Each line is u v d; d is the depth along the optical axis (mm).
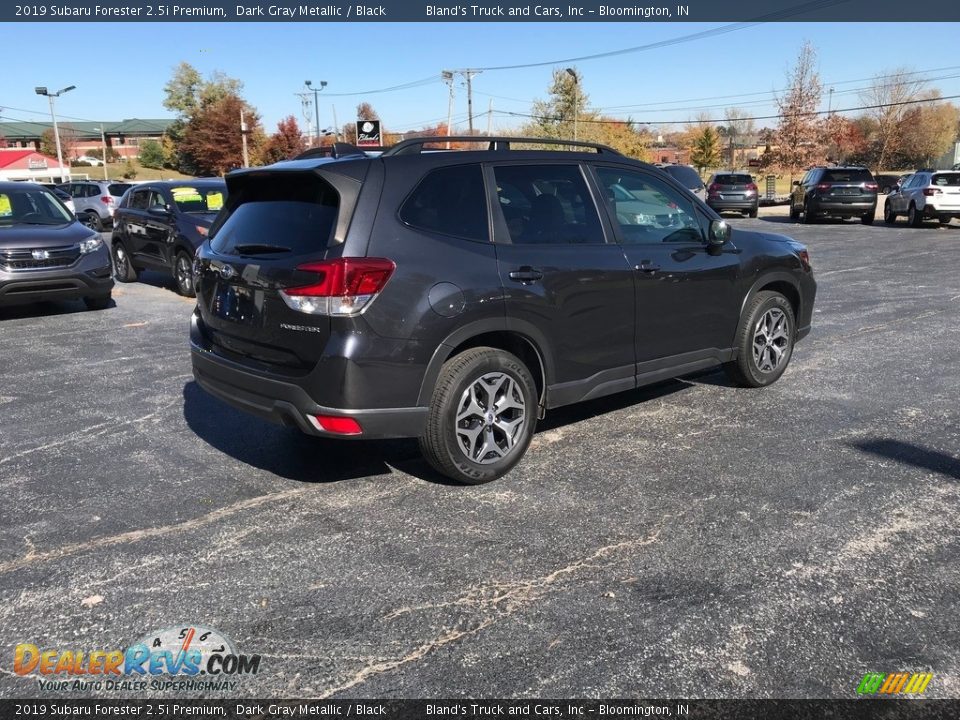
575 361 4676
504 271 4270
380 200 3969
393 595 3234
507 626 3008
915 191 21906
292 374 3986
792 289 6191
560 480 4402
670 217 5316
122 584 3346
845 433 5082
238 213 4504
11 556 3602
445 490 4289
